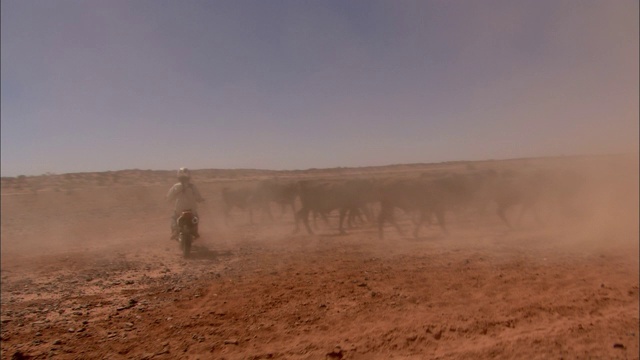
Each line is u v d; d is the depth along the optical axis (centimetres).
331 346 511
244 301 679
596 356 486
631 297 671
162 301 692
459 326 566
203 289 756
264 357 486
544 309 626
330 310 630
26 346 514
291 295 704
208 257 1066
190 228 1096
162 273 900
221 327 571
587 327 561
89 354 493
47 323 597
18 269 999
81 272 940
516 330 557
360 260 970
